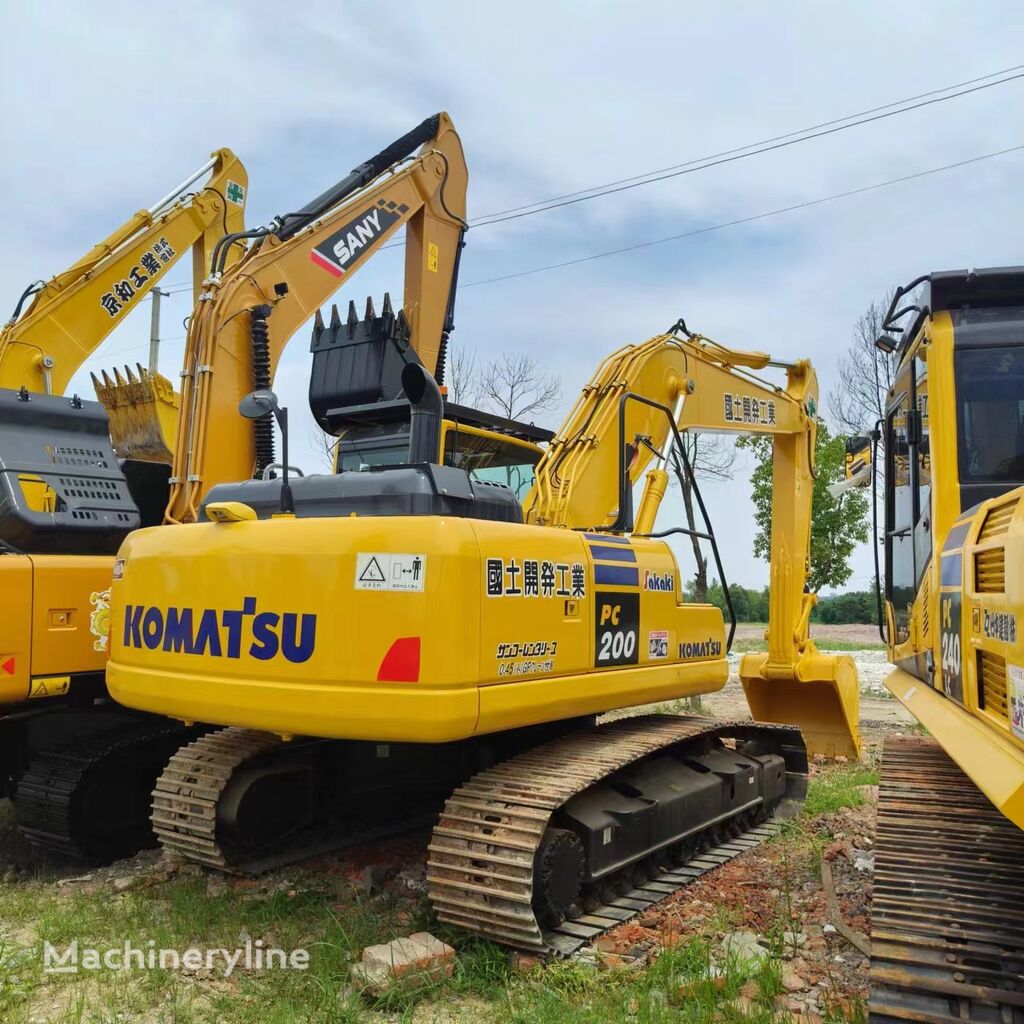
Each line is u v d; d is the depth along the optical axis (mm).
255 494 5211
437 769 5707
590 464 6035
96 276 8758
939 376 4832
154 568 5004
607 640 5191
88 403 6719
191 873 5660
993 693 3463
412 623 4145
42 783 5844
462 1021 3861
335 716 4207
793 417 8523
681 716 6555
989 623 3451
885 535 6512
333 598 4285
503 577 4441
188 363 6395
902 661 5980
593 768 4875
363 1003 3996
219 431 6391
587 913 4891
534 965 4293
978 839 4094
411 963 4102
